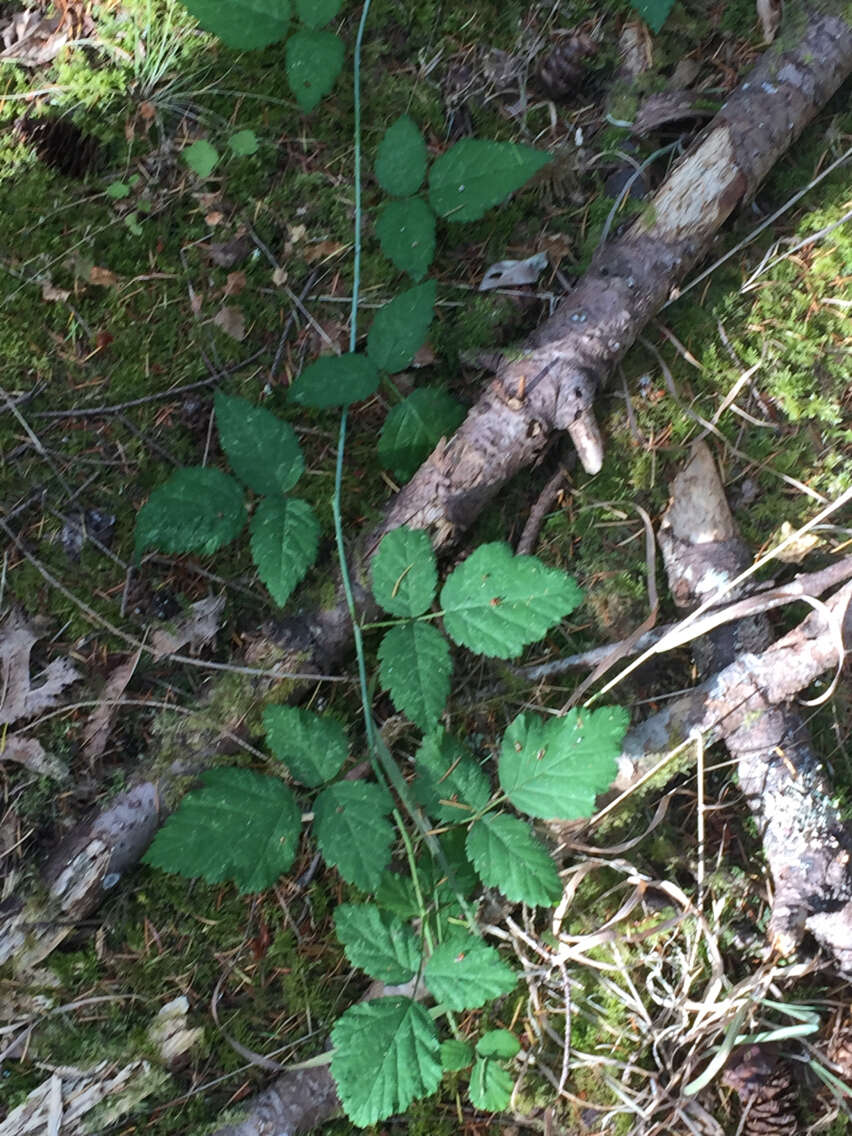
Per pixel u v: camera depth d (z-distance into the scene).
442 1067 0.42
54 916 0.45
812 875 0.48
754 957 0.50
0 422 0.50
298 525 0.46
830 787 0.50
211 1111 0.47
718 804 0.51
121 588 0.49
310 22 0.49
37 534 0.49
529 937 0.49
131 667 0.49
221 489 0.46
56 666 0.48
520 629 0.43
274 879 0.42
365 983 0.49
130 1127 0.46
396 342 0.48
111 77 0.52
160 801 0.46
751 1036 0.48
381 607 0.48
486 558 0.44
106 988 0.47
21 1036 0.45
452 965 0.42
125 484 0.50
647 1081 0.49
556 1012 0.49
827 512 0.48
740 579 0.48
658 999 0.48
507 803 0.50
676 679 0.52
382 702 0.51
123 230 0.52
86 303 0.51
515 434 0.49
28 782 0.47
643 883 0.49
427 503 0.49
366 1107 0.40
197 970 0.48
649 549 0.51
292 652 0.48
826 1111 0.49
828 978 0.49
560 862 0.50
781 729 0.49
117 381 0.51
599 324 0.50
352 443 0.52
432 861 0.46
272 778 0.43
